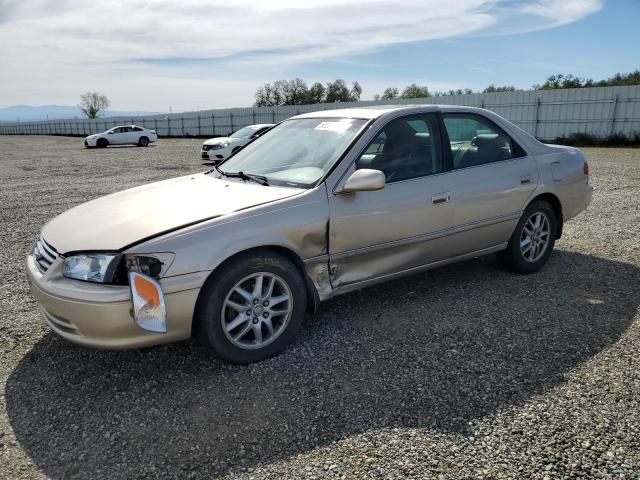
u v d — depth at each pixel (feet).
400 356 10.39
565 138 82.23
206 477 7.11
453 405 8.61
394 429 8.02
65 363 10.46
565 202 15.51
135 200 11.36
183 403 8.95
